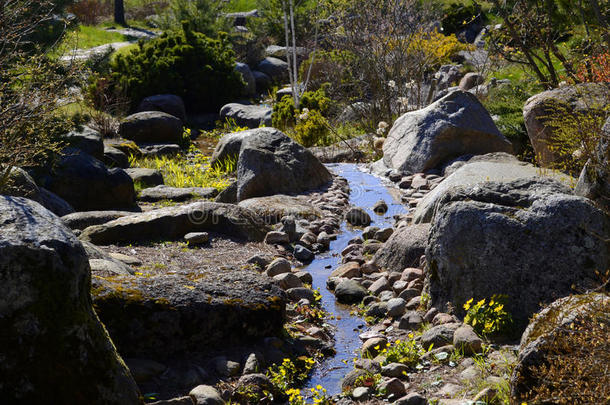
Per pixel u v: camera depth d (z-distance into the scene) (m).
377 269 6.34
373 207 8.56
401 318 5.15
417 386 4.08
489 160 8.84
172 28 25.06
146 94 18.62
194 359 4.38
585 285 4.46
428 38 17.42
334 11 16.09
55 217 3.45
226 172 11.48
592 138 5.16
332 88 16.39
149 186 10.87
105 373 3.29
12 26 6.80
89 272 3.41
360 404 3.96
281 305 4.85
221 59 20.20
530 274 4.60
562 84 8.52
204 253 6.62
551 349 3.23
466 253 4.82
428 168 9.65
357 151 11.88
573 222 4.57
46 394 3.11
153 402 3.83
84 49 21.55
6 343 3.05
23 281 3.09
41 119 6.29
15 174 6.71
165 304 4.38
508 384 3.63
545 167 7.14
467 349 4.35
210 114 19.75
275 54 25.62
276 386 4.18
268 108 18.00
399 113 13.28
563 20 10.70
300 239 7.34
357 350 4.86
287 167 9.15
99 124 14.35
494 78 15.14
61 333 3.16
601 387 3.00
